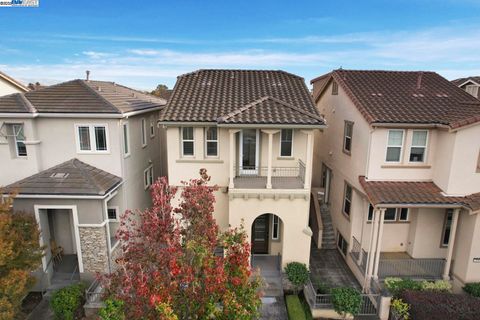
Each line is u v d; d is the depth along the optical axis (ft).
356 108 48.52
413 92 51.57
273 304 40.68
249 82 56.49
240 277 23.30
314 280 46.80
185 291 21.21
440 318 34.94
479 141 40.52
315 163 72.13
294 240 44.96
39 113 46.01
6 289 31.53
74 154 48.57
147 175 63.72
